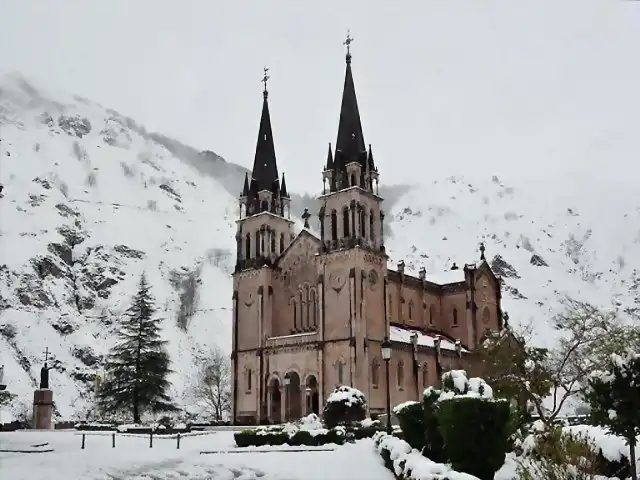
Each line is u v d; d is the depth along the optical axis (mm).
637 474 28297
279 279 96500
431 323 104000
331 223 90188
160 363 105750
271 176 102875
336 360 84438
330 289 87125
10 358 171125
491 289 109938
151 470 33844
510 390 45750
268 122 106438
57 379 172625
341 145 93188
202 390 159000
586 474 22203
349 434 53094
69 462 36281
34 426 94750
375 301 87875
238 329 96875
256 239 98812
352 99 95625
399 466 25859
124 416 117000
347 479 29406
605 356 40906
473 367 94500
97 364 189000
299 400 89625
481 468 24609
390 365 86250
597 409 27047
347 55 98312
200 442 58312
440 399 26406
